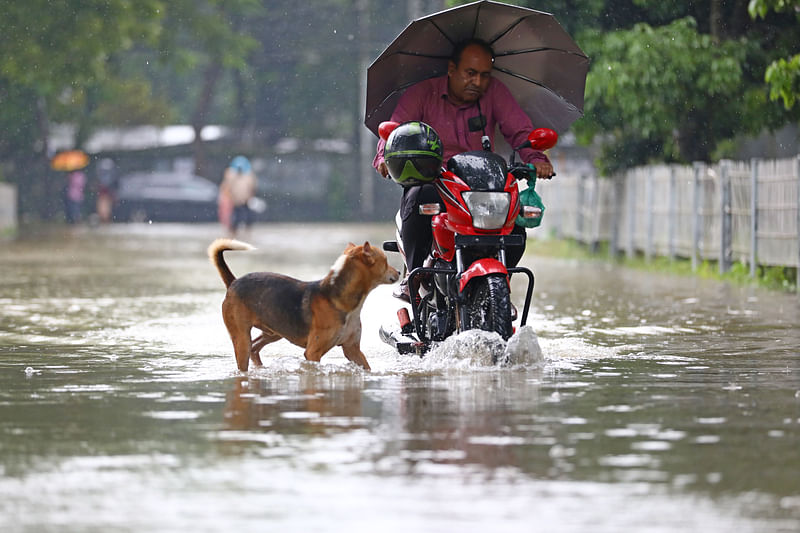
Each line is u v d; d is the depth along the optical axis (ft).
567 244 267.80
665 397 66.85
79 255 256.32
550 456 51.13
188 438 55.42
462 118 85.46
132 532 40.81
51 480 47.50
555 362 82.53
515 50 87.10
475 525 41.22
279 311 77.25
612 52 202.80
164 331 106.11
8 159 485.15
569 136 363.35
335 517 42.22
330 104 560.20
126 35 401.90
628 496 44.57
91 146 537.24
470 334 78.23
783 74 151.53
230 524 41.55
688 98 201.87
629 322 113.70
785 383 72.59
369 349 91.45
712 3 208.23
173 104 587.68
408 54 85.66
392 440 54.65
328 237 353.10
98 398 67.31
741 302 136.46
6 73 393.91
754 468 48.78
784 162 161.89
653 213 214.28
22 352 90.79
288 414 61.52
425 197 81.15
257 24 546.67
